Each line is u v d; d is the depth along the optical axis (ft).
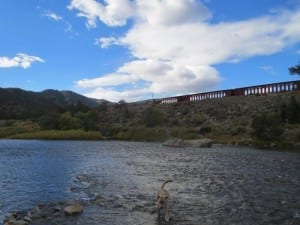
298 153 142.31
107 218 47.44
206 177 80.74
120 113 363.97
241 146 186.19
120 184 72.54
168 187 68.74
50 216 48.47
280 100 267.39
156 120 291.99
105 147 185.68
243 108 280.72
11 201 58.29
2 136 307.37
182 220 46.34
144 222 45.60
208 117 282.97
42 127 335.06
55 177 82.28
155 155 137.59
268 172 88.17
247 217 47.67
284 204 54.65
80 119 332.19
